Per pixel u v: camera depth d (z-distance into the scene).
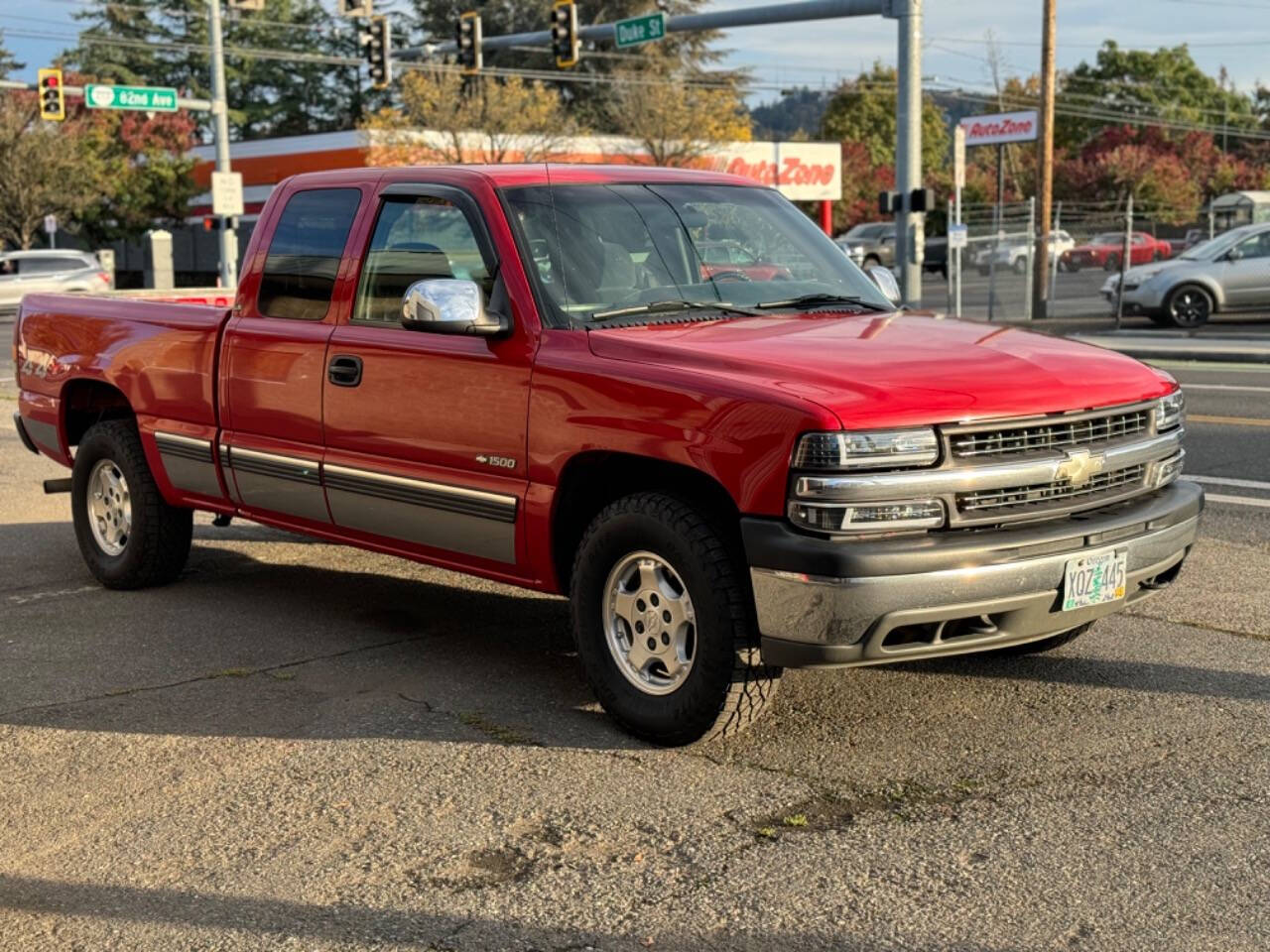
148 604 6.94
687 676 4.72
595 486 5.20
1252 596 6.73
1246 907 3.63
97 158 53.19
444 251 5.56
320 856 4.05
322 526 6.17
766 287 5.69
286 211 6.34
